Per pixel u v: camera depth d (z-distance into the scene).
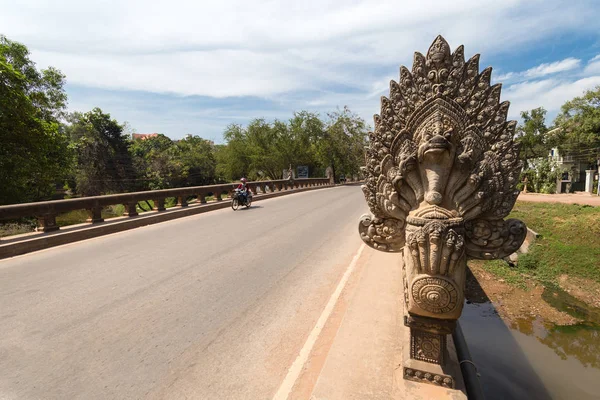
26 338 3.25
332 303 3.98
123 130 36.75
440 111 2.21
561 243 9.11
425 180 2.17
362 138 40.44
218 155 41.88
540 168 21.20
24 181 17.11
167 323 3.58
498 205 2.13
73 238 7.54
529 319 5.78
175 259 6.05
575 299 6.63
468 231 2.19
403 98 2.34
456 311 1.95
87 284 4.75
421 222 1.98
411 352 2.21
